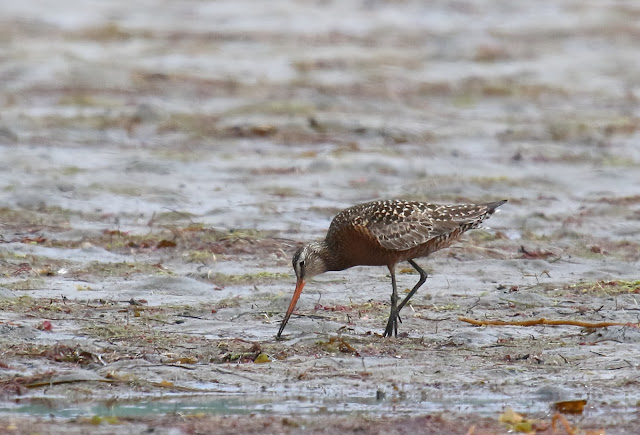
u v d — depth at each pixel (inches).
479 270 613.9
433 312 530.6
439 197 799.7
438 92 1272.1
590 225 727.7
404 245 516.7
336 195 799.1
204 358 452.4
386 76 1350.9
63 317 503.2
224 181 831.1
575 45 1654.8
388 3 2004.2
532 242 676.1
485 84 1320.1
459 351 466.9
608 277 605.6
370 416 389.4
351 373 438.0
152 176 832.9
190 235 663.1
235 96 1200.2
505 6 2012.8
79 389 413.4
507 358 456.8
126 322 498.3
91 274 585.3
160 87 1229.1
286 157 915.4
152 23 1718.8
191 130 1012.5
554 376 436.5
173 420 380.2
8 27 1599.4
